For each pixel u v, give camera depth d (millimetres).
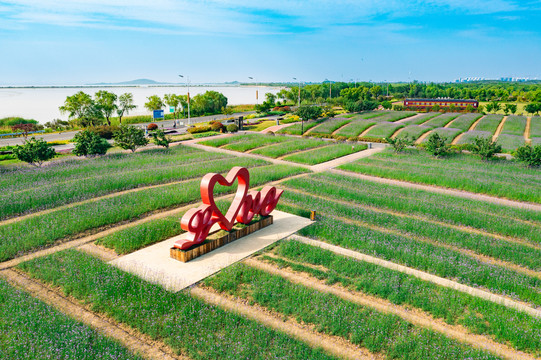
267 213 22797
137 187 30453
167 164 38594
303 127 65875
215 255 18219
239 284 15500
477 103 95188
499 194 30469
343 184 32156
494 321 13055
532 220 24734
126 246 18688
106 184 29156
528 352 11898
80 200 26500
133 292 14273
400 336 12047
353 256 18469
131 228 20688
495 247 19500
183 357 11203
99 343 11359
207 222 18562
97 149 41719
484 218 23906
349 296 14836
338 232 21109
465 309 14094
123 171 35188
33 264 16625
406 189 30484
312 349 11406
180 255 17438
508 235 22172
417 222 22922
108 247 19188
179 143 52625
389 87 180875
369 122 68938
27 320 12258
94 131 57656
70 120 75625
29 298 13805
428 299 14453
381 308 14047
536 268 18062
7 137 59969
